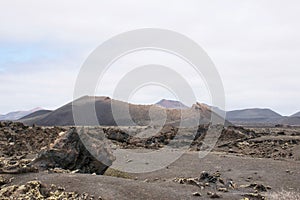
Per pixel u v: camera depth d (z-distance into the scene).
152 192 19.03
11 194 17.55
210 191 21.41
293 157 41.97
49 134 44.53
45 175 20.89
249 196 20.86
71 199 16.92
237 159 37.91
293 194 22.73
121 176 27.12
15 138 42.09
